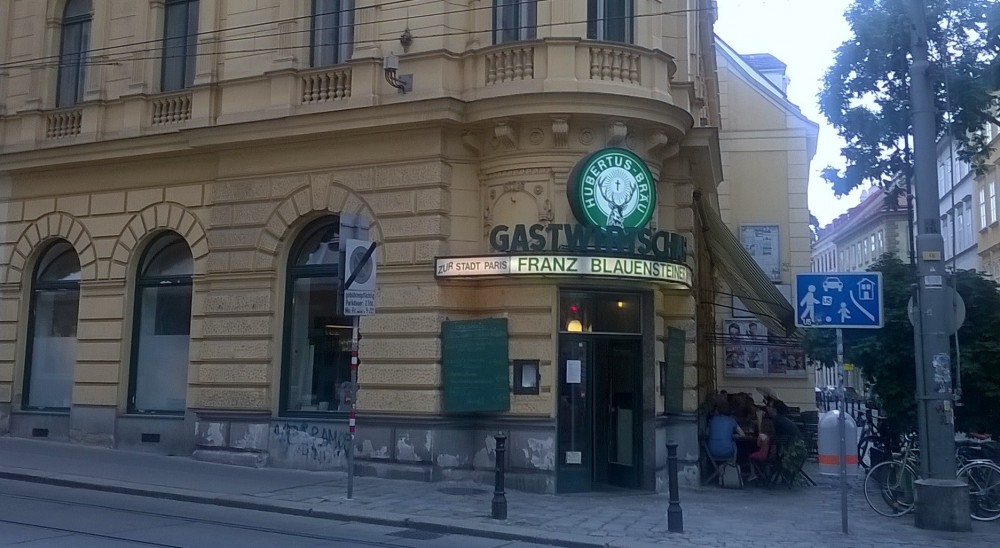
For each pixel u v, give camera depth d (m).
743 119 28.17
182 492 12.65
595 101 13.90
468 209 14.80
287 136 15.62
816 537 10.69
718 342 26.73
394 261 14.66
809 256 27.25
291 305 16.06
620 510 12.44
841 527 11.34
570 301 14.34
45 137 19.05
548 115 13.95
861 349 13.73
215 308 16.30
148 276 17.84
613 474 14.74
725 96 28.34
